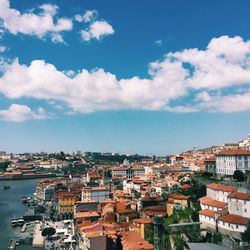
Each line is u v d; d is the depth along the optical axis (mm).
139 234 151625
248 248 112625
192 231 137250
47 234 198500
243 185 164500
